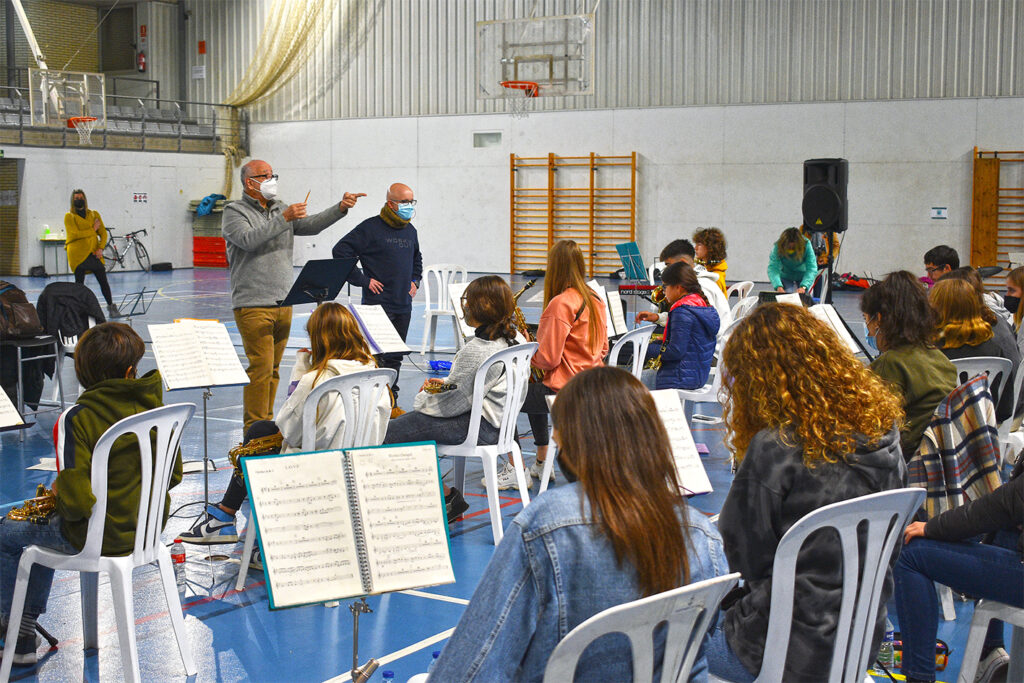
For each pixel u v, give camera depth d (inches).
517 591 70.0
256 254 238.7
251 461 91.0
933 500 126.9
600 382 72.8
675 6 752.3
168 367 175.3
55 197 786.2
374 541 92.8
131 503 122.6
